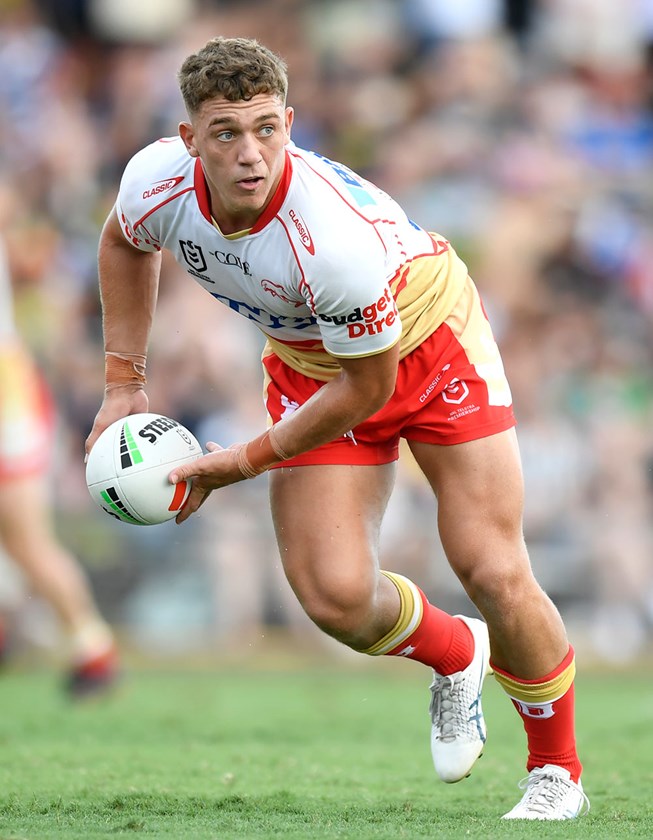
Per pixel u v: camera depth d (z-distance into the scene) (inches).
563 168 2001.7
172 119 2030.0
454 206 1946.4
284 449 535.5
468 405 562.3
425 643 602.9
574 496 1612.9
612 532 1594.5
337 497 571.2
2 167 1988.2
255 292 539.8
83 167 2015.3
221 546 1565.0
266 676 1462.8
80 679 1141.7
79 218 1961.1
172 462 562.3
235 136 480.7
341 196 505.7
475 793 653.9
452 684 617.6
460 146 2004.2
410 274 556.4
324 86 2084.2
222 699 1204.5
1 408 1139.9
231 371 1722.4
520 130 2042.3
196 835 494.3
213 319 1732.3
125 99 2075.5
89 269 1902.1
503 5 2167.8
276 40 2153.1
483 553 549.0
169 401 1695.4
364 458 576.1
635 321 1866.4
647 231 1946.4
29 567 1142.3
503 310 1849.2
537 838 494.0
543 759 572.7
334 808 585.0
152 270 593.0
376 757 808.3
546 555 1583.4
